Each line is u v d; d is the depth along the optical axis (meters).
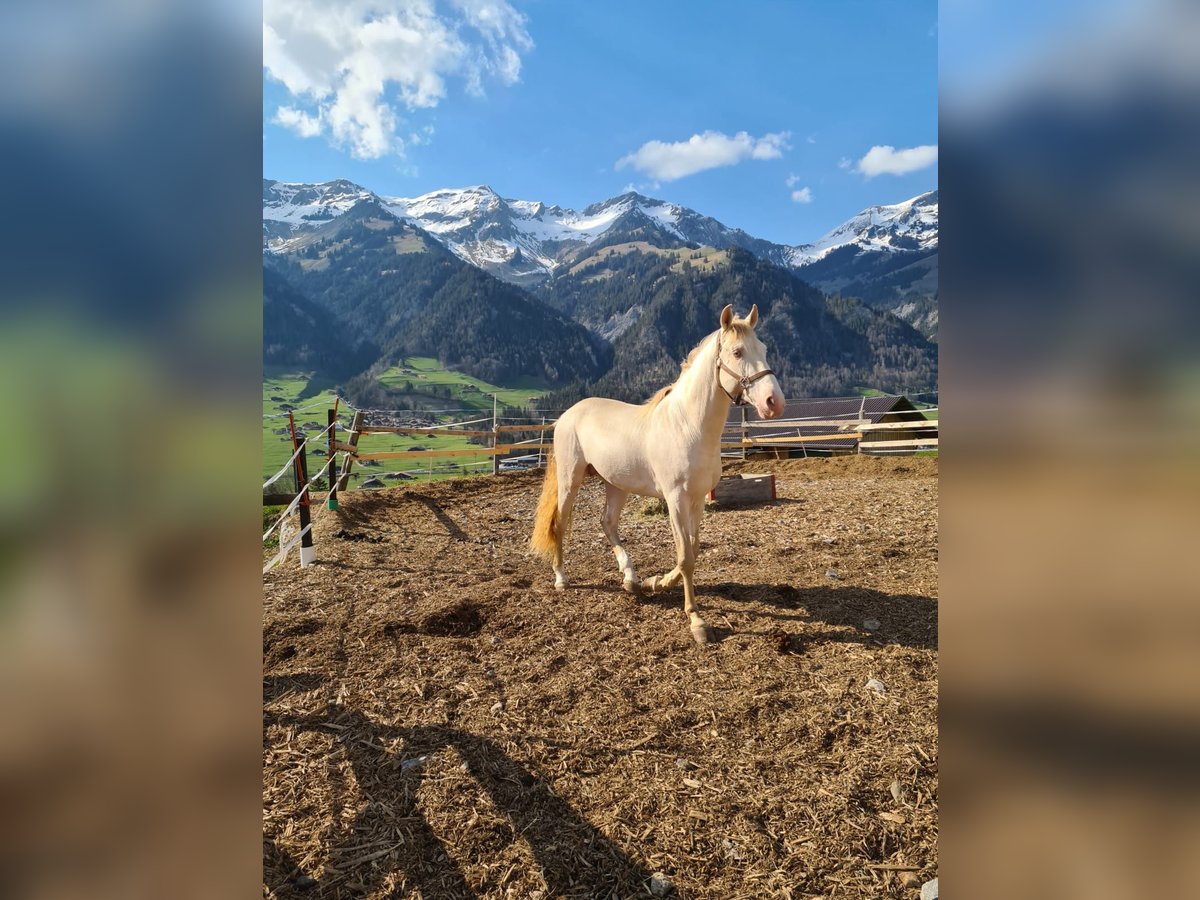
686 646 3.54
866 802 2.25
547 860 2.01
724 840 2.09
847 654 3.36
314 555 5.62
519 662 3.41
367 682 3.18
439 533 6.75
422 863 2.00
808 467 11.23
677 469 3.73
